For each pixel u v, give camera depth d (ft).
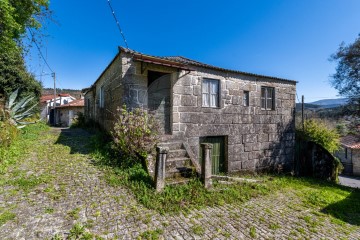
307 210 14.19
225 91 23.89
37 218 9.16
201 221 10.62
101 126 31.45
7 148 18.79
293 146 29.94
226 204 13.30
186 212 11.36
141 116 17.80
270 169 27.45
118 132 16.94
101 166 16.57
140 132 16.81
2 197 10.87
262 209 13.25
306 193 18.29
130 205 11.20
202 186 14.80
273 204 14.49
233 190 15.64
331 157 34.78
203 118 22.39
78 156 19.15
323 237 10.55
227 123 23.99
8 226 8.46
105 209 10.50
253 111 26.13
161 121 21.25
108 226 9.11
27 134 27.94
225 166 24.13
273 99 28.30
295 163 30.35
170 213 10.96
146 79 19.74
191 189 14.05
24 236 7.93
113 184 13.44
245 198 14.83
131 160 16.74
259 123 26.68
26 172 14.62
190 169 16.42
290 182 22.53
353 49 31.14
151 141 17.42
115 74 22.07
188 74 21.58
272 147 27.78
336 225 12.37
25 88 42.19
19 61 40.98
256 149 26.32
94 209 10.39
